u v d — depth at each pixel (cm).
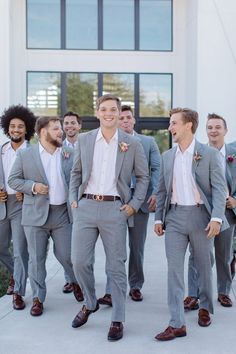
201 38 1238
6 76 1266
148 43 1401
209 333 412
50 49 1381
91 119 1395
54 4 1381
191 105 1304
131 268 507
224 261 481
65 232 469
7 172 500
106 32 1395
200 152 405
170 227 411
